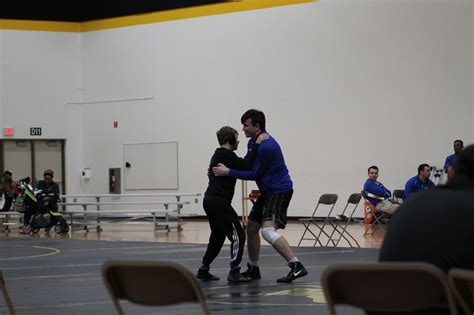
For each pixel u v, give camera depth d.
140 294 4.57
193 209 25.27
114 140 26.47
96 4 26.70
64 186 27.00
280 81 23.66
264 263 12.25
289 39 23.53
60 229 20.89
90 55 26.84
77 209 27.02
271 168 9.75
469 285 3.91
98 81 26.72
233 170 9.71
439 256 4.26
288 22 23.53
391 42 22.09
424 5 21.64
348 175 22.70
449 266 4.24
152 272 4.45
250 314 7.60
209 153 24.84
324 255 13.36
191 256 13.80
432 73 21.56
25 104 26.59
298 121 23.41
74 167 27.03
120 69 26.31
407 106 21.89
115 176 26.42
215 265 12.26
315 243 15.61
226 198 9.93
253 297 8.70
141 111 25.97
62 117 26.89
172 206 25.58
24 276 11.27
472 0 21.02
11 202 22.69
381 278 4.13
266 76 23.86
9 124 26.41
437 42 21.48
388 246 4.47
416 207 4.45
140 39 25.92
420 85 21.72
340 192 22.81
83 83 27.00
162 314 7.77
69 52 26.98
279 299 8.52
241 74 24.25
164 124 25.56
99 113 26.72
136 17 25.98
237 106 24.33
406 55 21.91
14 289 9.85
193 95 25.05
